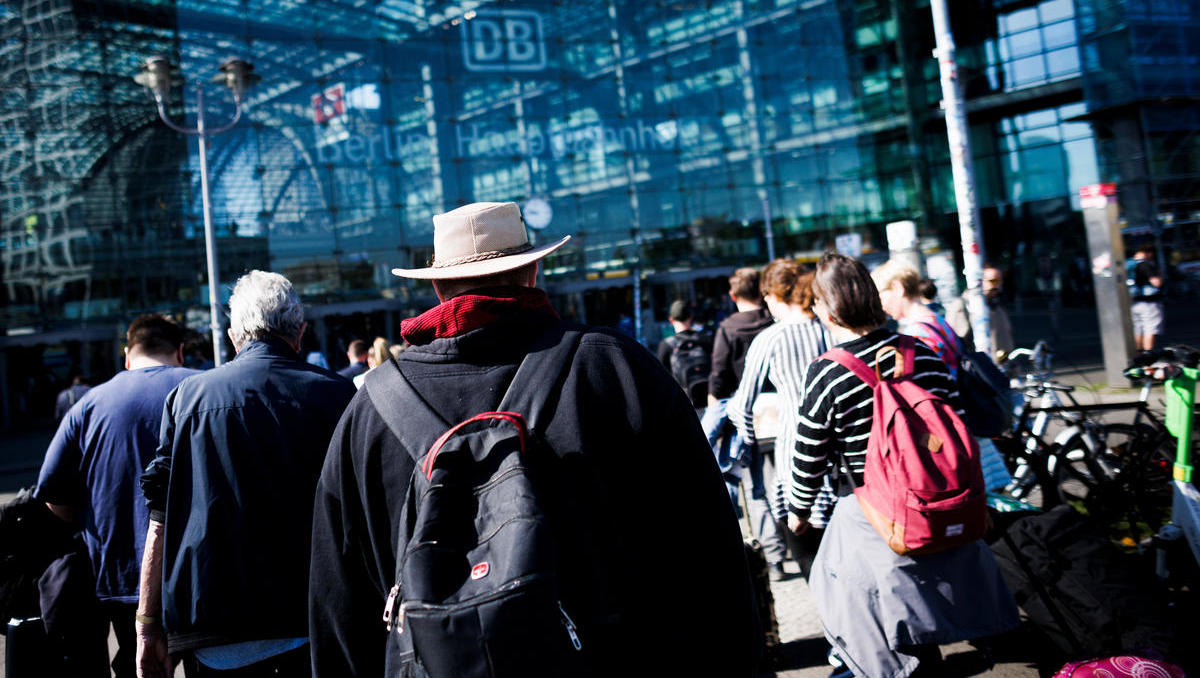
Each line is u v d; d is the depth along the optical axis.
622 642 1.42
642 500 1.53
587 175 32.91
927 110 36.91
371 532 1.56
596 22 33.38
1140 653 2.87
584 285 32.53
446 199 31.06
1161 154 30.61
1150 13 30.25
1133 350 11.06
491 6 31.92
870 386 2.67
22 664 3.24
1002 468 4.16
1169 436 4.80
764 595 3.93
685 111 34.56
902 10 36.47
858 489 2.66
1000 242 35.81
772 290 4.13
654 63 34.22
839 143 36.50
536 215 28.75
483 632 1.19
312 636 1.63
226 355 17.94
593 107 33.22
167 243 29.33
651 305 33.06
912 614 2.59
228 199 29.41
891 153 36.69
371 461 1.56
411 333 1.64
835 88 36.72
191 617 2.45
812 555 3.88
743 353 5.23
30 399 28.72
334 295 29.81
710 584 1.53
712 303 32.59
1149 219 30.34
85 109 29.34
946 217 37.16
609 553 1.45
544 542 1.27
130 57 29.34
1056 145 34.25
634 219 33.50
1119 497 4.93
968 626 2.59
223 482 2.47
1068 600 3.09
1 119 29.23
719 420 5.21
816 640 4.22
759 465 5.24
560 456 1.47
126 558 3.00
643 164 33.72
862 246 36.31
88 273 29.28
